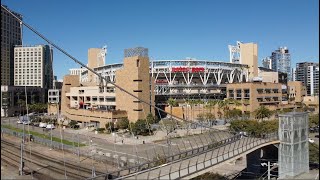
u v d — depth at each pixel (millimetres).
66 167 104438
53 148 137500
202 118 197250
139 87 189375
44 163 111500
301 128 90312
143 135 163625
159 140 150375
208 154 84188
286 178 86562
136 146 138250
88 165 105812
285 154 88250
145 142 146750
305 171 91500
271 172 105500
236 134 120000
